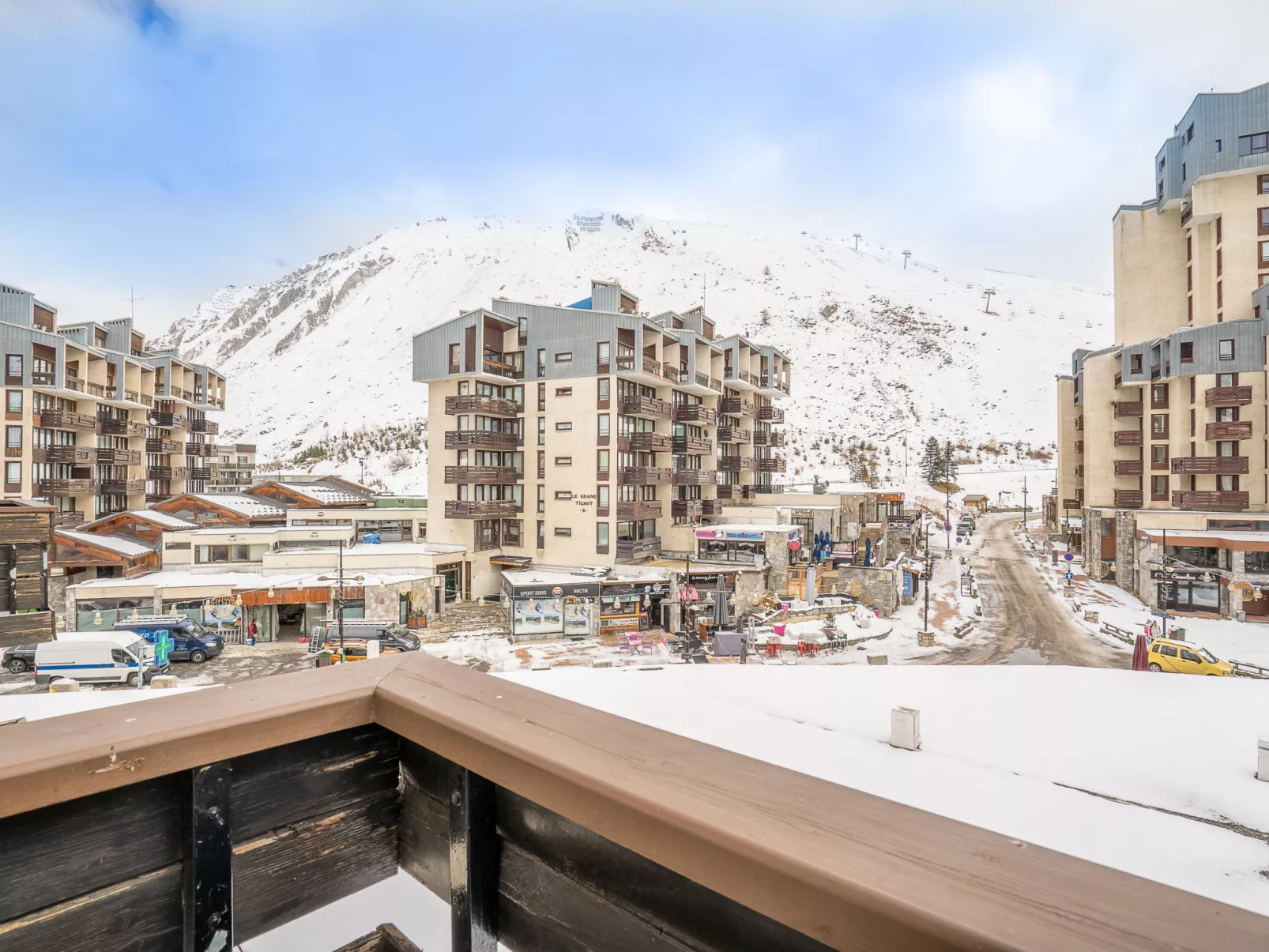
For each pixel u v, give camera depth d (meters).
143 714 1.91
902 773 7.70
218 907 1.94
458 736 1.97
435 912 2.27
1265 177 44.50
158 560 38.62
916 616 39.62
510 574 36.94
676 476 43.78
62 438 46.25
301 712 2.05
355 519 52.16
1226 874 5.72
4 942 1.67
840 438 144.75
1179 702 10.32
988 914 1.10
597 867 1.89
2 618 25.58
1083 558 55.41
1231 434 42.28
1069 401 67.25
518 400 42.50
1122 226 53.41
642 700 10.24
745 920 1.55
